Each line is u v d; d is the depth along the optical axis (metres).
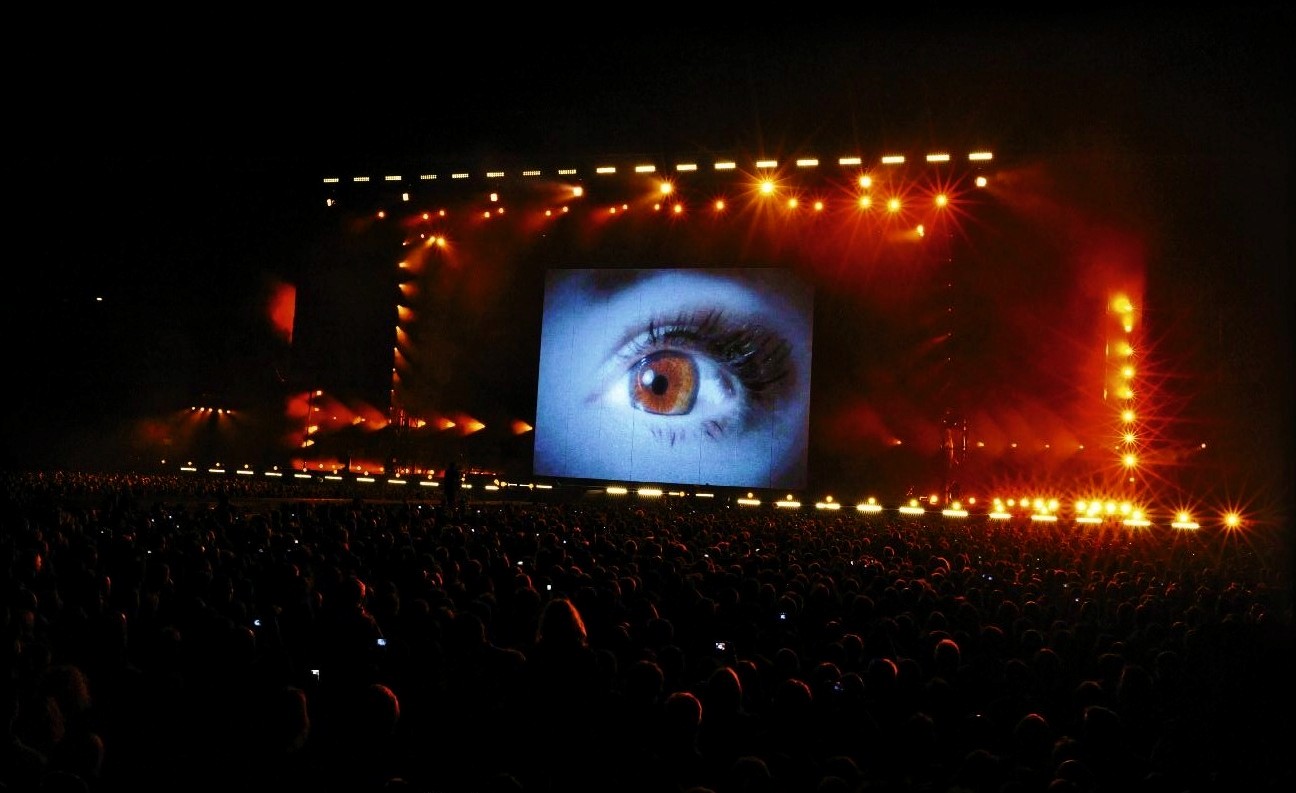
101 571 8.03
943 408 28.91
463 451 33.28
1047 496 28.05
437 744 4.80
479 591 8.04
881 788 3.65
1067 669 6.70
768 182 29.06
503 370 33.16
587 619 6.98
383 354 34.09
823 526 18.56
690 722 4.06
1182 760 4.51
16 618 5.59
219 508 15.88
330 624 5.80
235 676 5.03
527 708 4.89
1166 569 12.59
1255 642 6.91
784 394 29.75
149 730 4.64
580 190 30.86
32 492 19.38
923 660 6.37
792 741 4.48
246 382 35.72
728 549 13.12
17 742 3.77
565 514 19.98
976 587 9.96
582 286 31.78
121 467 36.28
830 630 6.73
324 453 34.44
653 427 30.61
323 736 4.47
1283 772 4.61
